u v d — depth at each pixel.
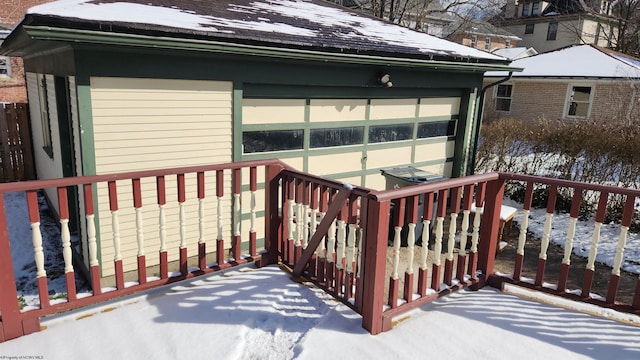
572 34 32.31
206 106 4.66
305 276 3.45
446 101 7.67
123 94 4.11
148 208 4.46
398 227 2.77
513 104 17.78
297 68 5.29
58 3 4.12
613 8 32.19
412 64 5.91
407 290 2.96
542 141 8.48
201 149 4.71
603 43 33.06
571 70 16.16
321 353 2.49
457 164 8.09
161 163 4.46
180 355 2.48
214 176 4.84
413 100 7.08
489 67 7.02
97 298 2.89
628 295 5.11
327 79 5.62
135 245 4.44
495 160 9.27
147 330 2.72
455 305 3.18
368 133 6.56
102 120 4.04
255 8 6.65
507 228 6.54
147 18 4.10
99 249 4.21
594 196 7.62
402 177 6.00
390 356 2.47
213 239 4.98
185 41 3.93
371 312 2.68
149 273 4.56
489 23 32.62
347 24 7.43
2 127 8.47
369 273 2.67
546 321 2.94
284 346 2.61
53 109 5.33
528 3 35.25
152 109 4.30
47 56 5.12
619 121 12.63
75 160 4.39
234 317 2.89
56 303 2.75
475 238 3.43
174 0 5.64
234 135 4.90
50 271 5.05
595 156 7.67
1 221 2.47
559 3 33.75
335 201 3.01
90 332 2.69
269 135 5.43
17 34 4.44
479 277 3.53
